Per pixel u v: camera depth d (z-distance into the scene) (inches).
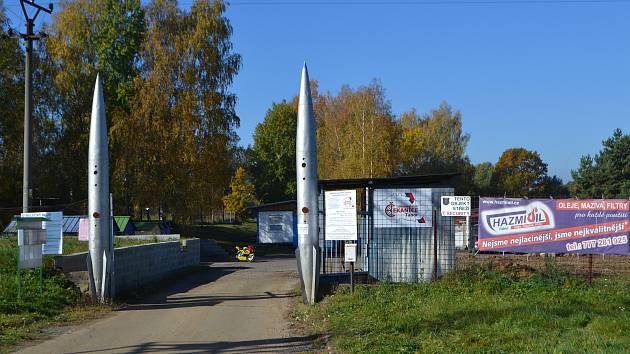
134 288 634.2
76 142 1692.9
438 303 434.3
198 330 410.3
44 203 1715.1
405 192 561.9
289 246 1774.1
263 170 3043.8
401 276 556.1
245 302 553.3
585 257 781.3
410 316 398.0
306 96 531.5
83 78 1672.0
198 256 1061.8
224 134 1604.3
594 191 2128.4
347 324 396.5
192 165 1544.0
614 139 2155.5
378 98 2054.6
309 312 470.9
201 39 1579.7
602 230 504.4
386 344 328.5
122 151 1562.5
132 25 1732.3
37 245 506.0
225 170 1621.6
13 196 1635.1
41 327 423.8
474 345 316.2
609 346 301.9
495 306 411.5
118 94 1664.6
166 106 1539.1
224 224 2618.1
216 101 1587.1
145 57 1585.9
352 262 512.7
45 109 1669.5
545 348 301.0
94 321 456.8
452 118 2923.2
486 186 3275.1
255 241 1908.2
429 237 554.9
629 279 529.0
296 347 351.9
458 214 516.1
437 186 600.7
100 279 538.3
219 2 1635.1
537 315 378.6
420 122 2957.7
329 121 2170.3
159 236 1118.4
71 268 615.8
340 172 2000.5
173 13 1606.8
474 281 506.6
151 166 1534.2
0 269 557.9
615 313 392.2
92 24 1708.9
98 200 538.9
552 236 510.0
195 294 622.2
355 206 511.5
